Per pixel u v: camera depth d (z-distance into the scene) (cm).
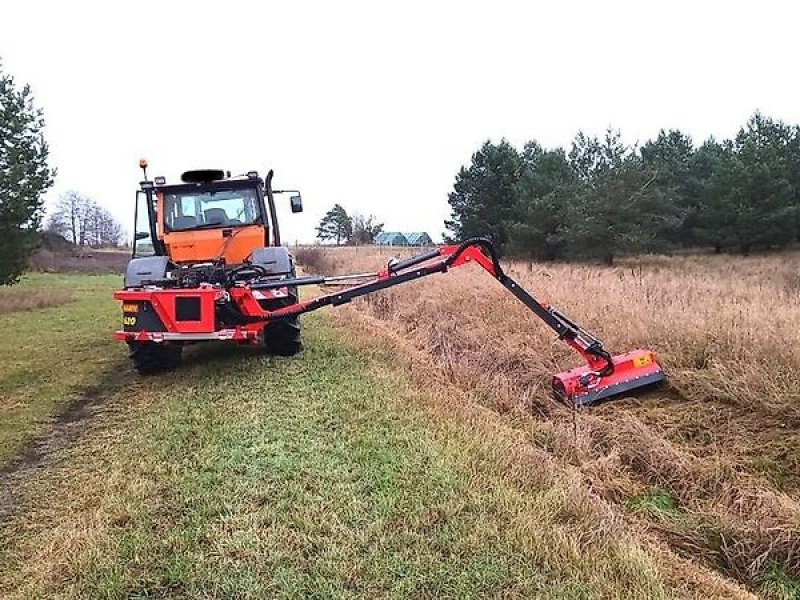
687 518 425
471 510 361
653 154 3438
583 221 2725
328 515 355
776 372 593
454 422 498
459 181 3234
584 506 374
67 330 1100
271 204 879
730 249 3192
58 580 310
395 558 315
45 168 1545
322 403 552
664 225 2847
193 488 395
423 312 1068
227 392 607
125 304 694
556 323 643
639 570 311
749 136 3403
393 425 493
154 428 516
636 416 593
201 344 884
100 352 889
